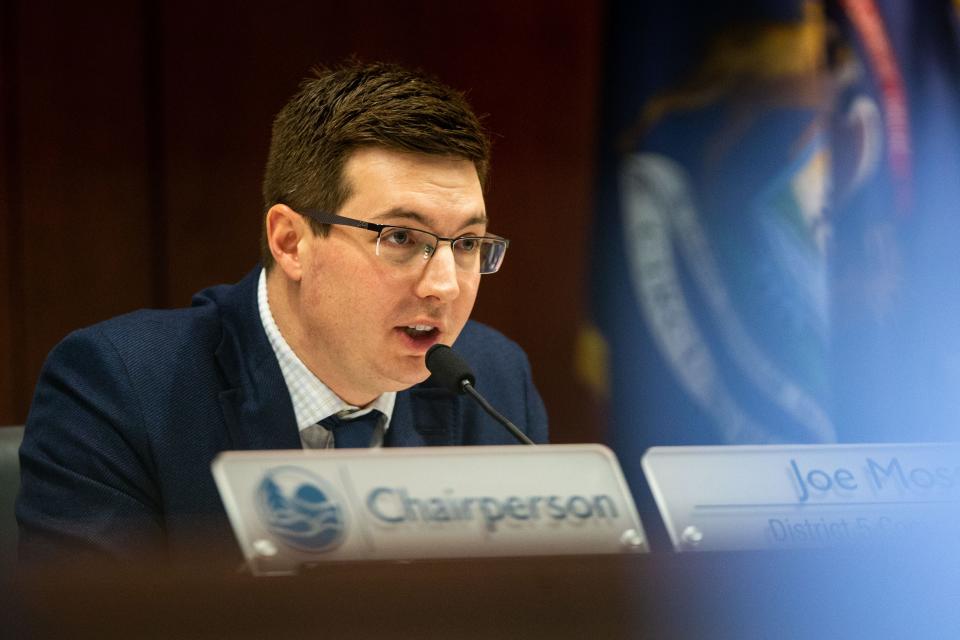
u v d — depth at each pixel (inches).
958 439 441.4
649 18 438.6
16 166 406.0
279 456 141.1
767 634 136.0
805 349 425.4
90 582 119.3
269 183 232.7
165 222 421.1
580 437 455.8
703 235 429.4
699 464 159.5
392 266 214.7
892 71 450.6
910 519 162.6
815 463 163.0
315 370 231.8
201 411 227.3
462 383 211.8
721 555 136.6
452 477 145.9
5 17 401.7
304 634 122.1
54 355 232.1
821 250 429.4
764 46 431.8
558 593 129.6
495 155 454.0
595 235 446.6
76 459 217.8
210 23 422.6
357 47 439.2
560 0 458.6
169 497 221.3
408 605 125.1
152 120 419.2
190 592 120.3
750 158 429.4
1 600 118.4
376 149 214.2
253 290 241.6
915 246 449.4
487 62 453.4
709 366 426.0
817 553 140.0
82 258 414.0
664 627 133.3
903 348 444.5
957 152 455.8
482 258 227.0
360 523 141.3
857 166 444.1
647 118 437.1
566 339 460.1
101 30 411.8
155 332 234.2
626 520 150.3
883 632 139.8
